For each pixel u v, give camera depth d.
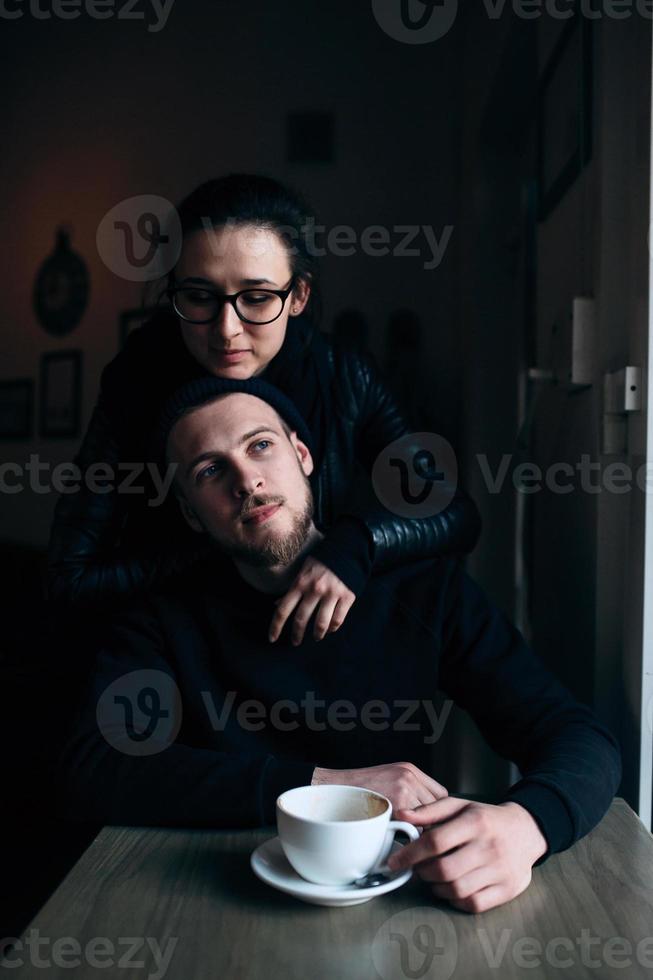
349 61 3.14
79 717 1.10
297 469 1.19
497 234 2.64
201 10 3.35
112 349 3.61
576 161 1.52
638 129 1.24
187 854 0.90
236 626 1.22
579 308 1.38
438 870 0.79
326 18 3.17
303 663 1.21
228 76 3.29
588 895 0.82
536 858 0.86
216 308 1.20
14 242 3.78
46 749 2.22
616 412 1.28
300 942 0.72
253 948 0.71
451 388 2.99
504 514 2.62
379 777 0.98
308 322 1.47
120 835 0.95
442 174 3.04
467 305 2.79
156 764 1.01
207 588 1.24
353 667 1.21
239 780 0.97
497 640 1.24
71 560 1.42
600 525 1.34
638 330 1.22
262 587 1.21
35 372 3.78
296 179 3.15
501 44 2.18
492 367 2.64
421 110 3.07
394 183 3.06
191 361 1.38
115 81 3.51
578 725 1.11
